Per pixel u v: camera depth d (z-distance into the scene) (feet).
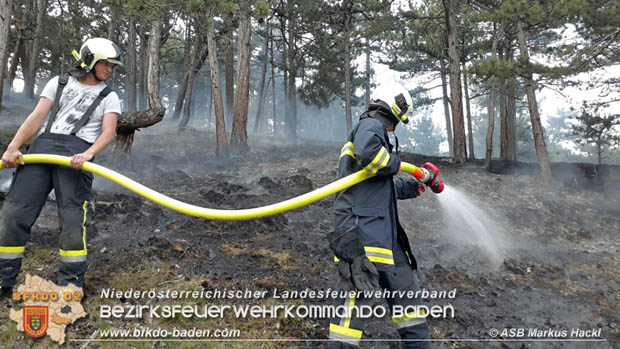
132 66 75.56
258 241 17.20
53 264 12.65
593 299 15.03
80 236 9.89
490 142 46.29
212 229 18.08
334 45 67.72
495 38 51.26
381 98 9.02
